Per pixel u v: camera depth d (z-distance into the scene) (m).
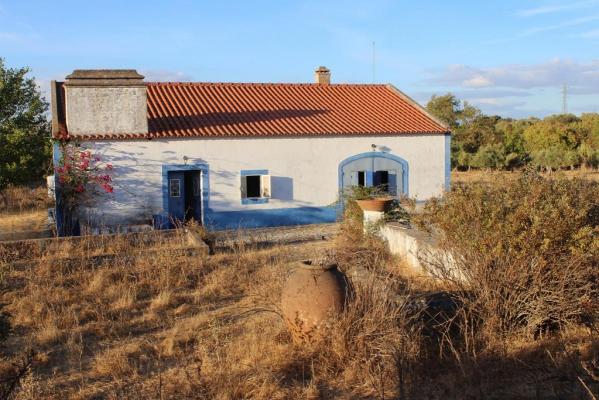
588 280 8.30
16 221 21.94
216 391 6.77
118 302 10.50
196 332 8.99
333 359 7.48
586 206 8.59
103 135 18.91
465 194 9.35
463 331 7.86
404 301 7.99
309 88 26.48
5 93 30.19
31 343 8.60
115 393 6.91
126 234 15.65
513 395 6.51
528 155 45.91
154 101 22.53
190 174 20.98
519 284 8.04
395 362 6.90
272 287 11.05
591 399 6.18
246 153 20.77
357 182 22.36
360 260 11.86
